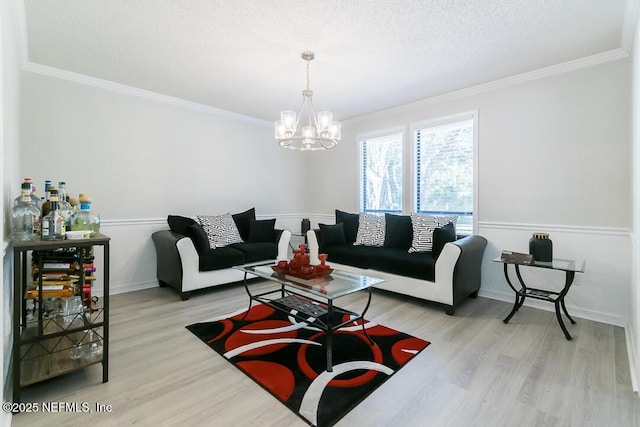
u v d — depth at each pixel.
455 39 2.38
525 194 3.09
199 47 2.51
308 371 1.86
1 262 1.31
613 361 1.98
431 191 3.88
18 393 1.48
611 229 2.62
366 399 1.60
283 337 2.32
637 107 1.94
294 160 5.33
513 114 3.14
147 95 3.58
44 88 2.94
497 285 3.27
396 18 2.10
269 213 4.98
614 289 2.61
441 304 3.10
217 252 3.48
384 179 4.42
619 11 2.03
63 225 1.68
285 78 3.15
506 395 1.64
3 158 1.49
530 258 2.52
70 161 3.10
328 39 2.38
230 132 4.43
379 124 4.38
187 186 3.99
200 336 2.33
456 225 3.54
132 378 1.77
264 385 1.71
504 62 2.79
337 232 4.07
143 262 3.62
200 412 1.50
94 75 3.11
